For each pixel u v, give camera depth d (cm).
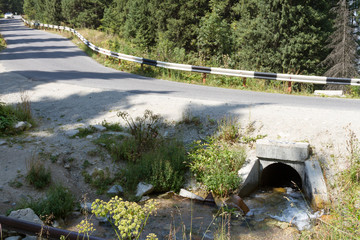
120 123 979
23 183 668
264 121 903
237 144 847
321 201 631
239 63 2570
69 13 4800
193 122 944
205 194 722
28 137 881
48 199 605
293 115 916
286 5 2330
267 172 842
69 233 400
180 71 1838
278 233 560
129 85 1433
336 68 2366
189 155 800
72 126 966
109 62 2208
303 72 2380
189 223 593
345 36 2369
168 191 736
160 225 581
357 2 2897
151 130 868
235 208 651
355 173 647
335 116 888
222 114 967
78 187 705
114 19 4262
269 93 1344
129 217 291
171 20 3272
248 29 2541
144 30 3491
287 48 2328
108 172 753
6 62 2084
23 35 4241
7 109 972
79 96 1206
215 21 2597
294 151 753
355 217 434
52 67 1950
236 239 540
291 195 745
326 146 771
